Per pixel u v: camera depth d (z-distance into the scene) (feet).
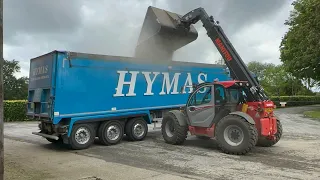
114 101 34.58
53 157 27.48
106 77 33.94
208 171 21.39
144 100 37.52
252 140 26.27
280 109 106.73
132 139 36.27
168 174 20.53
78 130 31.40
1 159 12.10
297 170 21.47
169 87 40.37
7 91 199.93
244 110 29.37
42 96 32.12
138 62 36.99
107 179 19.42
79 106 31.63
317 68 92.43
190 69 43.01
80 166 23.50
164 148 31.14
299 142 33.91
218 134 28.25
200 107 31.27
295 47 95.50
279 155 26.78
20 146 34.12
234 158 25.72
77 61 31.63
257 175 20.22
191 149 30.32
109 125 33.88
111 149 31.24
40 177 20.22
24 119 67.87
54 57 30.48
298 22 95.61
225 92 29.86
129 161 25.13
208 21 33.94
